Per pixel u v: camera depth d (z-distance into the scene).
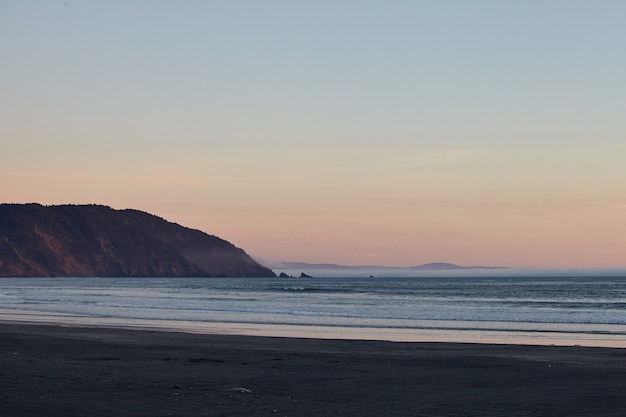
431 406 13.41
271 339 31.50
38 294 110.94
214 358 23.09
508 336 35.34
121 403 12.80
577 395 15.07
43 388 14.53
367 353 25.59
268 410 12.48
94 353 24.22
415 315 51.56
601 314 52.53
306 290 131.25
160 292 123.38
